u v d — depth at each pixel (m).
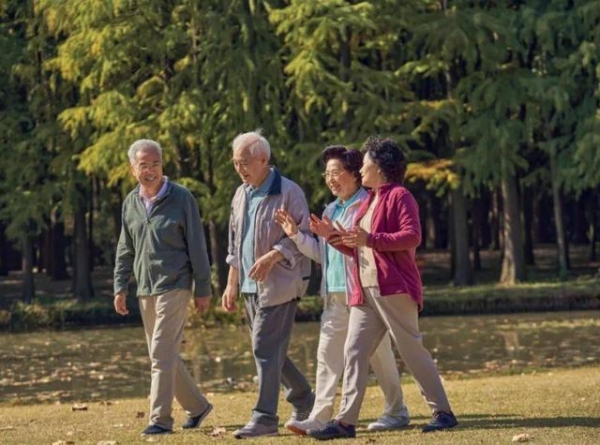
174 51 53.38
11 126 57.22
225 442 12.24
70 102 58.16
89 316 50.22
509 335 37.62
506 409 14.58
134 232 13.71
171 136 50.72
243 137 13.24
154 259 13.55
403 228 12.12
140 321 50.88
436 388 12.50
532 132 54.75
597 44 53.72
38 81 57.44
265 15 51.53
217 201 51.00
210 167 53.34
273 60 51.22
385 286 12.16
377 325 12.40
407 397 17.95
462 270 56.59
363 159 12.52
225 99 51.12
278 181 13.26
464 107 54.59
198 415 14.26
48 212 56.91
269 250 13.16
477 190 56.00
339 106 50.59
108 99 51.50
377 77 51.19
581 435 11.71
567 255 60.03
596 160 53.31
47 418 16.59
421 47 55.59
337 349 13.18
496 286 53.31
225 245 53.72
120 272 14.15
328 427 12.27
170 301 13.53
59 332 47.03
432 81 58.75
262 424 12.83
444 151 58.00
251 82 50.41
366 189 13.46
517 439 11.45
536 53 55.69
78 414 17.19
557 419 13.09
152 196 13.66
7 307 55.47
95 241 68.75
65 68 52.22
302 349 36.12
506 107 53.66
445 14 53.56
